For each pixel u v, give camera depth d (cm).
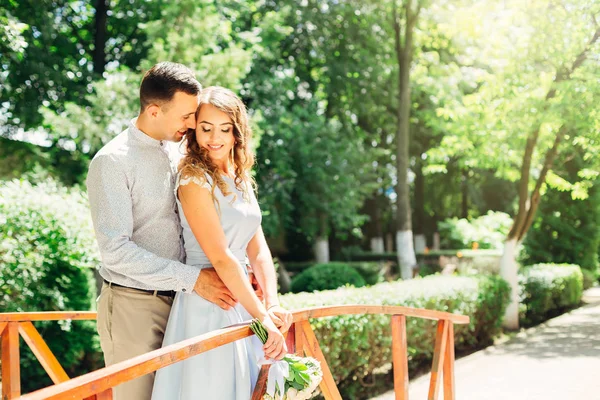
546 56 1041
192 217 260
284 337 282
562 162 1270
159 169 277
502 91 1062
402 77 1694
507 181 3009
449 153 1267
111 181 262
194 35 1143
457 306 895
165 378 265
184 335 266
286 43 2028
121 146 270
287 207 1733
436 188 3186
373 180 2250
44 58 1407
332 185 1788
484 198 3138
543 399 619
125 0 1540
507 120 1072
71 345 717
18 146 1345
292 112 1841
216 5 1515
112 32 1684
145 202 271
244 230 276
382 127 2442
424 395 668
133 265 257
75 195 794
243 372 265
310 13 1948
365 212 2883
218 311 268
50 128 1338
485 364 813
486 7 1074
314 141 1766
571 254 1705
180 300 272
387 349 746
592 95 955
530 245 1725
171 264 260
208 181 264
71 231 702
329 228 2033
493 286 1012
